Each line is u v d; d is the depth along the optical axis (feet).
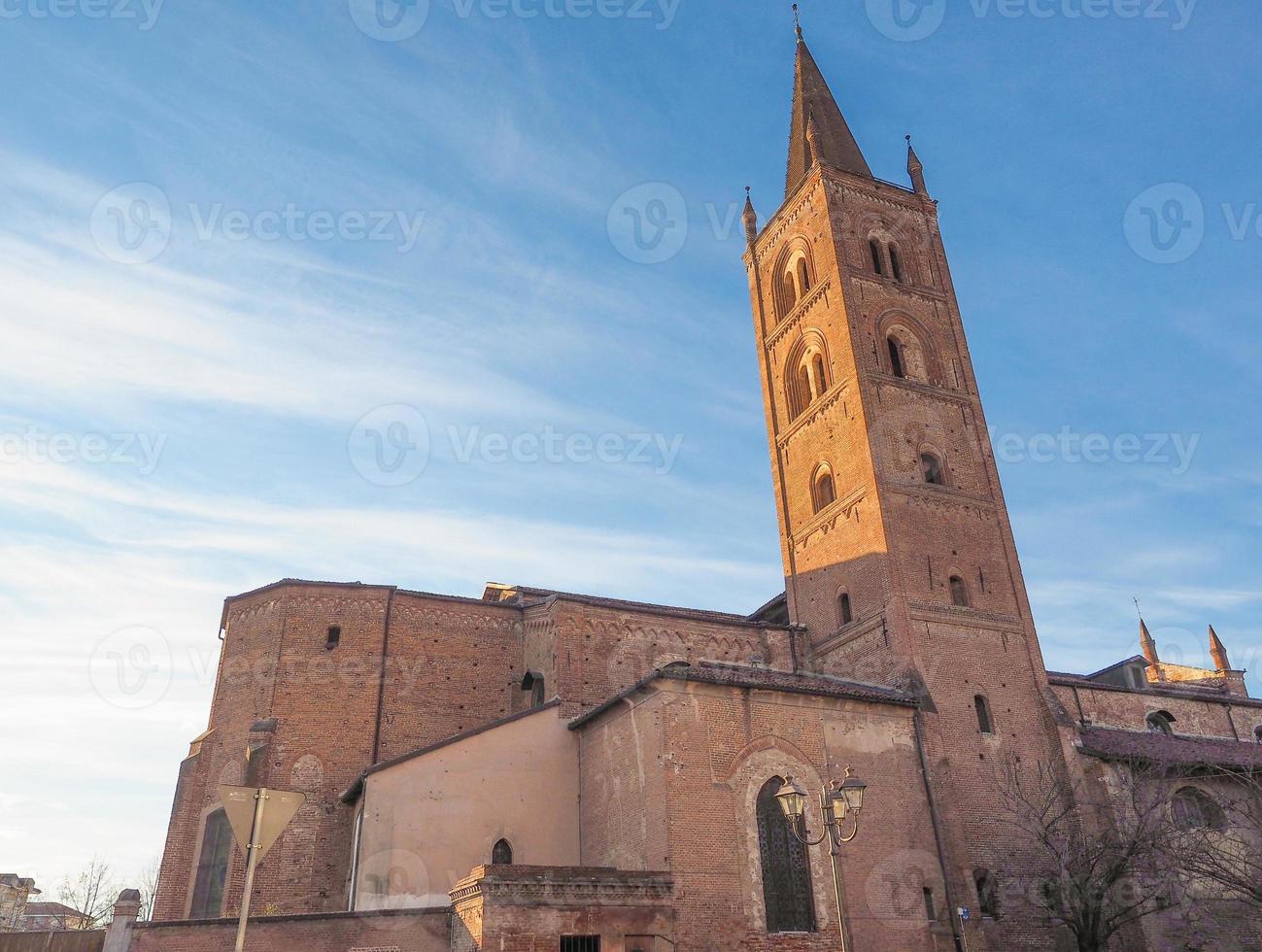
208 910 115.44
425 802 106.11
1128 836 107.86
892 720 111.04
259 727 121.70
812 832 98.68
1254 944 112.27
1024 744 125.08
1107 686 150.82
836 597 142.72
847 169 175.42
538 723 114.11
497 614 140.36
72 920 250.78
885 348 154.20
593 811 107.55
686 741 96.68
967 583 136.36
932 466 147.54
